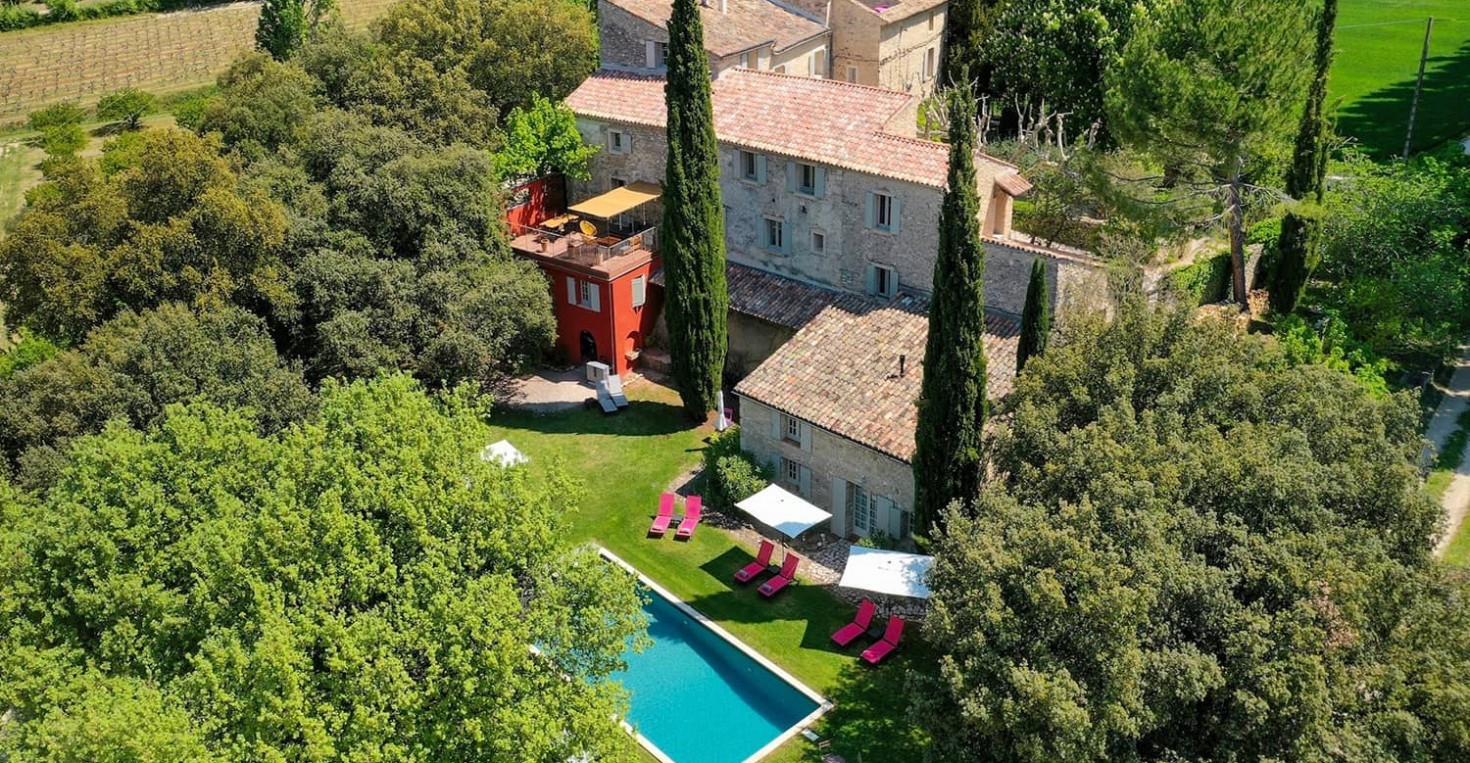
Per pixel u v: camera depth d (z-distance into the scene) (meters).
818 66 67.69
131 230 46.12
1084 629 25.84
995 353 44.47
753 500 43.03
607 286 53.50
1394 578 25.30
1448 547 38.56
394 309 49.12
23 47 129.62
